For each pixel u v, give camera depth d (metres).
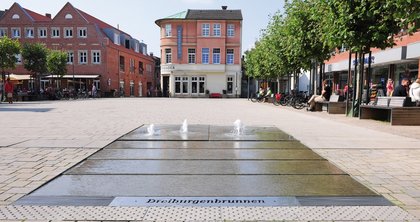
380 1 10.12
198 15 53.53
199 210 3.75
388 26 12.01
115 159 6.21
